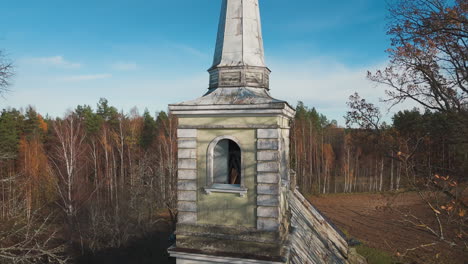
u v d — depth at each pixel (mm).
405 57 16344
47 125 51562
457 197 11469
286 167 9039
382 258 24141
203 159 7965
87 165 39594
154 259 22609
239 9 8859
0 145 33562
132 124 46125
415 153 15281
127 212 28562
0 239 14352
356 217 36906
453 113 14477
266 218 7363
